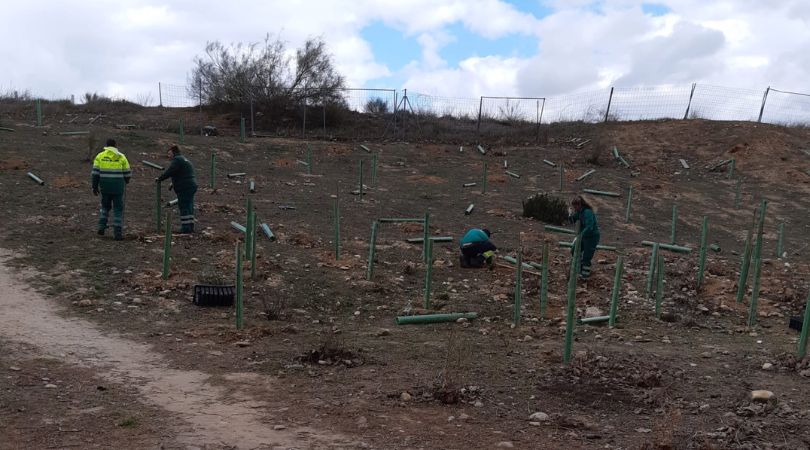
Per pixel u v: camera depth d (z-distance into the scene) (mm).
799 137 28734
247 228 10773
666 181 24125
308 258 11570
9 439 4309
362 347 7312
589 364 6660
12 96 33781
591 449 4652
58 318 7723
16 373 5684
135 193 15602
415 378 6188
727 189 23203
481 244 11922
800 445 4762
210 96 34312
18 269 9438
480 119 34500
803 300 10594
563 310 9789
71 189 15180
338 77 37281
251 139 27547
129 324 7758
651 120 32750
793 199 22000
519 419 5242
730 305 10375
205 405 5266
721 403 5707
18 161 17125
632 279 11867
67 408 4977
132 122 30594
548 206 17375
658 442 4598
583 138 30312
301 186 19594
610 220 18516
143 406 5152
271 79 33625
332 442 4602
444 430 4926
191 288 9297
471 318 8938
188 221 12250
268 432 4738
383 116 35219
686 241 16609
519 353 7289
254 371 6262
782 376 6590
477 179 23250
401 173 23594
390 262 11977
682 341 8211
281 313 8633
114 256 10414
